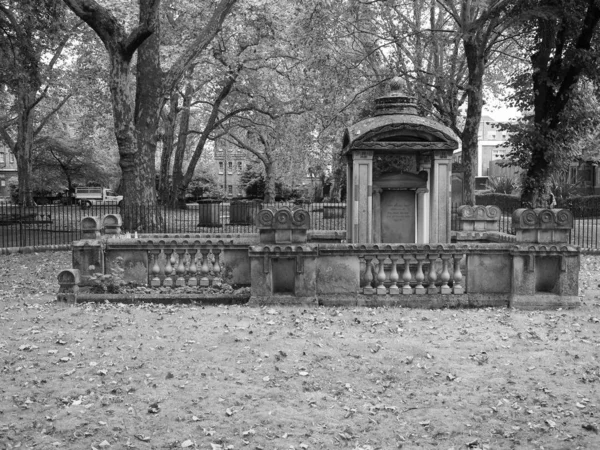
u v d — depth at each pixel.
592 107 22.80
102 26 18.55
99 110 38.47
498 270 10.01
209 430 5.21
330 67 24.84
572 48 20.16
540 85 21.23
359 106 27.38
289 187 61.34
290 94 36.88
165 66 29.56
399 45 25.33
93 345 7.66
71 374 6.59
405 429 5.30
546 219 9.89
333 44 25.14
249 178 64.75
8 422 5.37
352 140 12.40
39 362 7.01
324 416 5.53
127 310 9.59
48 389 6.15
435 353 7.36
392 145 12.43
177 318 9.03
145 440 5.06
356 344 7.64
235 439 5.07
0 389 6.14
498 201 38.31
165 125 38.12
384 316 9.16
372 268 10.20
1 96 33.22
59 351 7.44
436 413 5.61
